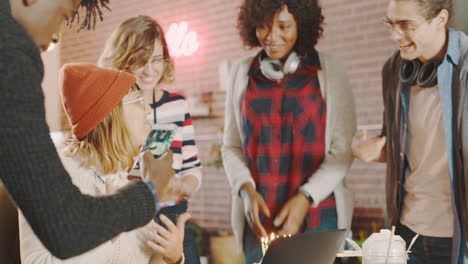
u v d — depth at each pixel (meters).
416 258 2.67
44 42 1.00
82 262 1.42
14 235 1.45
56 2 0.98
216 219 4.62
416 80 2.62
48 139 0.88
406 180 2.72
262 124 3.59
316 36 3.57
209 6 4.67
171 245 1.60
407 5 2.51
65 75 1.39
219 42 4.62
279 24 3.57
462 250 2.46
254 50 3.71
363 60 3.57
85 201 0.89
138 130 1.51
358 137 2.88
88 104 1.37
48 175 0.85
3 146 0.82
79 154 1.43
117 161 1.46
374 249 1.52
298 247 1.35
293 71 3.53
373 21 3.54
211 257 4.48
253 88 3.65
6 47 0.84
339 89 3.47
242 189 3.64
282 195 3.52
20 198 0.84
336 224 3.41
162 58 3.32
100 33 5.25
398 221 2.74
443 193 2.57
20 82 0.84
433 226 2.60
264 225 3.56
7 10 0.89
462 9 2.97
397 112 2.72
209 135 4.69
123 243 1.54
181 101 3.10
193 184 2.97
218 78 4.62
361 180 3.51
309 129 3.47
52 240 0.85
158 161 1.07
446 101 2.48
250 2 3.71
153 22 3.33
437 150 2.58
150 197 0.98
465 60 2.43
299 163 3.48
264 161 3.58
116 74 1.42
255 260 3.61
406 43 2.57
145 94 3.11
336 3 3.65
